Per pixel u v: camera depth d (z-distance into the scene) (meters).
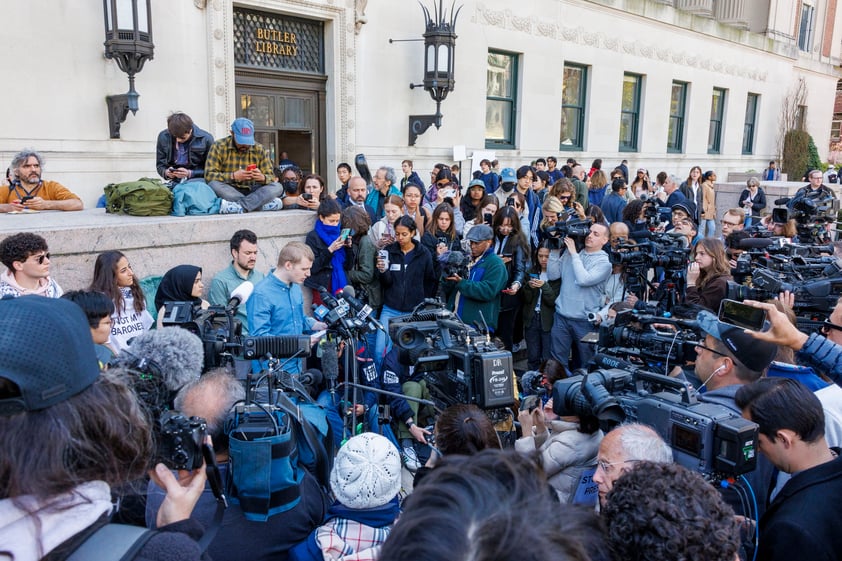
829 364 2.21
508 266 5.27
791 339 2.18
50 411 0.89
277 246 4.56
